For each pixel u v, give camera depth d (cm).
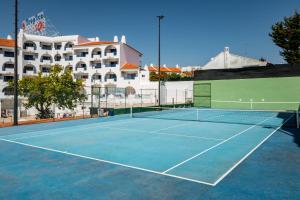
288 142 1205
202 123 1961
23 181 701
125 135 1435
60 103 3406
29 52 6038
